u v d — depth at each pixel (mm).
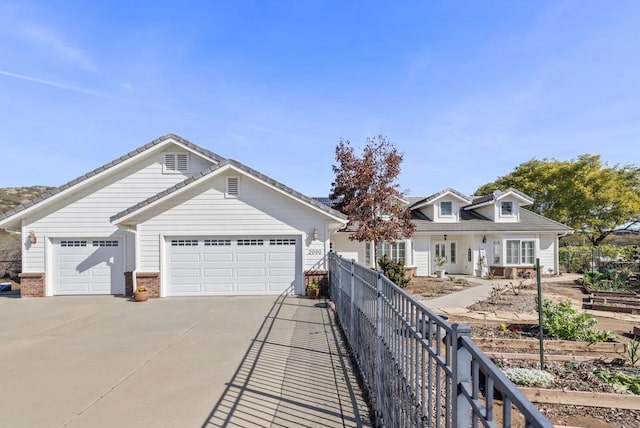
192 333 7988
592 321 7488
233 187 13438
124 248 14234
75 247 14133
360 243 21000
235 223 13398
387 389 3695
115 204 14438
